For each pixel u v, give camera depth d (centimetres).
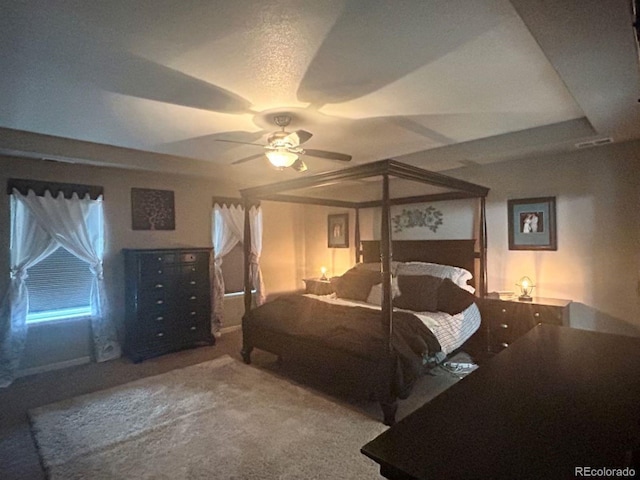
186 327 476
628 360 165
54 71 226
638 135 324
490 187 436
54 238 414
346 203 538
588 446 94
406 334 309
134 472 224
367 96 267
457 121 326
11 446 255
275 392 336
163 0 159
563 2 141
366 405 308
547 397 125
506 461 88
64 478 219
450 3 163
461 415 112
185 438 260
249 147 411
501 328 382
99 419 289
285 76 235
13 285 387
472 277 445
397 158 461
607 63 191
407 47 201
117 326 463
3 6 161
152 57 210
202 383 359
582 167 373
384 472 90
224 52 205
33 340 405
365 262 561
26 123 323
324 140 385
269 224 627
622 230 351
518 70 229
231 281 579
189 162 479
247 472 222
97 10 166
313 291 544
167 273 461
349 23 178
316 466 227
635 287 344
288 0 160
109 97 266
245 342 418
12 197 391
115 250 463
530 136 353
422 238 502
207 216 547
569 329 224
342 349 306
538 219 400
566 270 384
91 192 440
